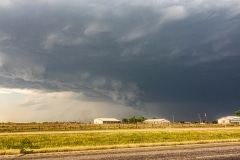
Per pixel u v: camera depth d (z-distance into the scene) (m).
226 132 44.81
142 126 84.12
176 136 41.06
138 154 16.75
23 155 17.16
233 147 20.25
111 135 42.09
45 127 74.69
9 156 16.78
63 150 19.22
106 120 151.50
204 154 16.53
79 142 36.69
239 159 14.73
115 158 15.27
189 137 39.88
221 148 19.61
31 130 63.62
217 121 149.62
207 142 24.25
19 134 44.44
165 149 19.28
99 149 19.91
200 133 44.09
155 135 42.12
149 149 19.38
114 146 20.81
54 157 16.12
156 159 14.77
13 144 35.03
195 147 20.45
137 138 39.69
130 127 79.81
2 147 32.94
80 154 17.23
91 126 81.88
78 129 68.94
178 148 19.88
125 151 18.39
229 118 142.12
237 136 41.25
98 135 42.25
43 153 17.97
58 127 75.62
